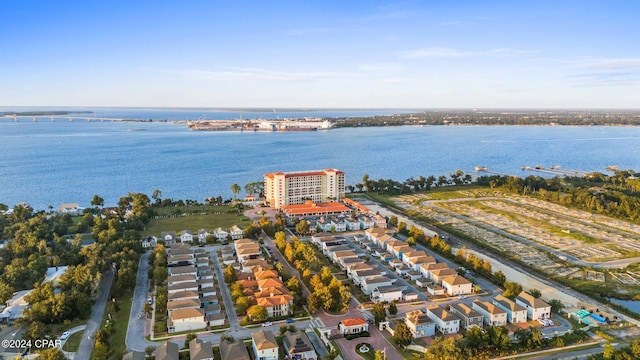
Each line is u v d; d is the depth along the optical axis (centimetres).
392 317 18088
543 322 17412
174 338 16362
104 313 18300
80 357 14925
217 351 15475
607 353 14650
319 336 16612
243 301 18000
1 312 17638
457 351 14375
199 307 17875
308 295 19962
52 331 16700
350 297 19562
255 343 15162
